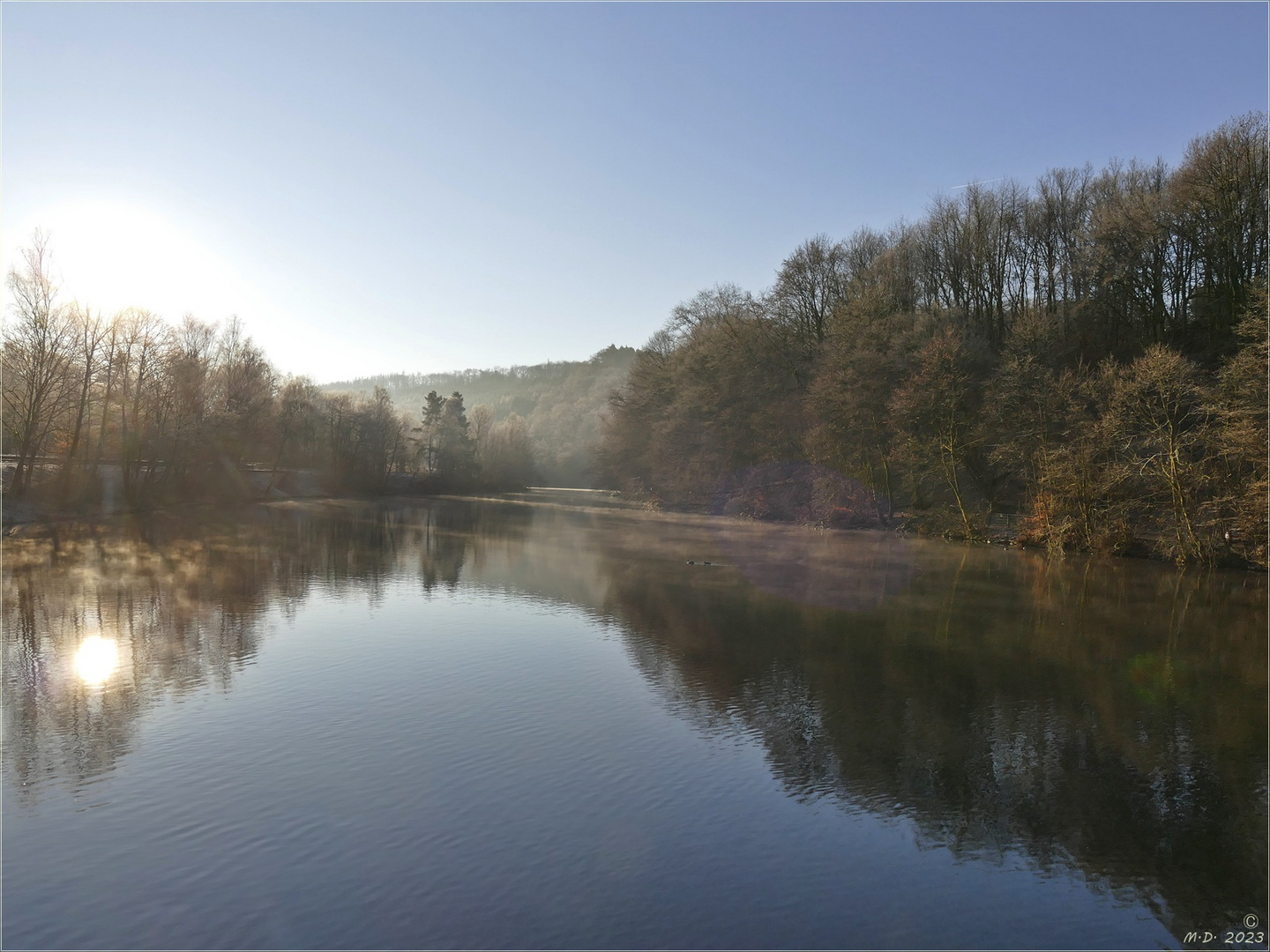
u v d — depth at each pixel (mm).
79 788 12797
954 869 11141
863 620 26500
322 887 10180
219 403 71688
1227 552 38594
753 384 68688
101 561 36000
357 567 36250
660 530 58906
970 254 64562
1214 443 37031
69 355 54312
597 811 12406
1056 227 61344
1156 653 22844
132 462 60688
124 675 18797
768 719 16750
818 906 10148
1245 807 13266
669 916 9789
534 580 33312
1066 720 17219
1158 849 11867
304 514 67875
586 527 60688
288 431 85188
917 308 66562
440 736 15258
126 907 9688
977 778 14133
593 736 15469
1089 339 56625
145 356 60000
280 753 14297
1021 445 47562
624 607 27859
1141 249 52344
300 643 22031
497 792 12906
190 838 11273
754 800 12992
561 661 20641
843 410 57094
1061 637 24562
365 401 111500
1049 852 11727
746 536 54375
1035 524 47156
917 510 57406
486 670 19719
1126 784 14094
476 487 124812
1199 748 15781
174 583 30922
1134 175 61562
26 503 51469
